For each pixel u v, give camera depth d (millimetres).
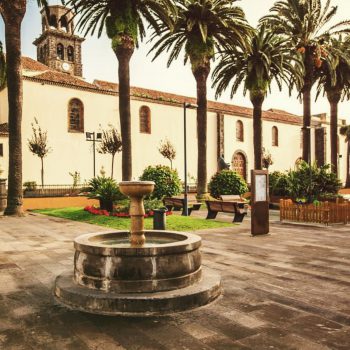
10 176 16984
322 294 5039
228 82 26359
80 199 23703
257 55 23672
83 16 19422
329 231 11391
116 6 17812
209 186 23031
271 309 4441
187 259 4797
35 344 3521
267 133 42781
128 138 18109
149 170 19344
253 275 6043
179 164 34562
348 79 28219
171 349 3393
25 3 16797
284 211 14039
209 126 37125
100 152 28578
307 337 3650
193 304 4469
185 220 13898
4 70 20828
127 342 3553
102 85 31703
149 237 6230
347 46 27656
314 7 24250
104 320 4113
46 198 22484
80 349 3412
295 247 8602
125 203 16828
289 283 5578
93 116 29172
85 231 11820
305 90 24797
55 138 27031
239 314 4277
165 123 33688
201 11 20594
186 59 24156
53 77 27812
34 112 26156
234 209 13930
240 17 21344
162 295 4395
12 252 8164
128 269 4539
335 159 29469
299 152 46562
